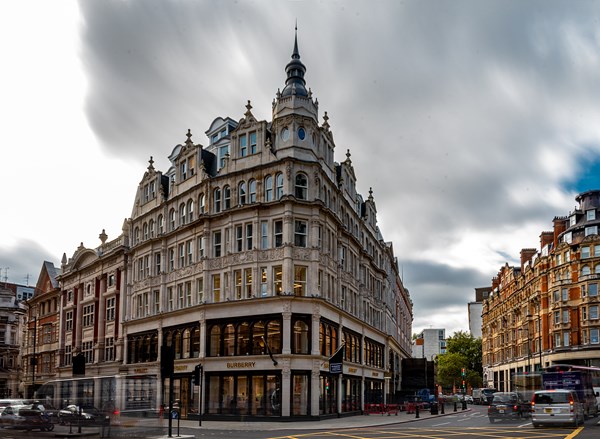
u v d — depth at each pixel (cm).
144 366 5381
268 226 4556
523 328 10200
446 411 6322
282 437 2808
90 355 6550
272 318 4362
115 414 2342
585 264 8394
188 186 5278
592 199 8669
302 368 4278
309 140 4688
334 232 5022
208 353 4650
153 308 5466
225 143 5116
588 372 4209
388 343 7100
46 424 2394
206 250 4828
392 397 7125
